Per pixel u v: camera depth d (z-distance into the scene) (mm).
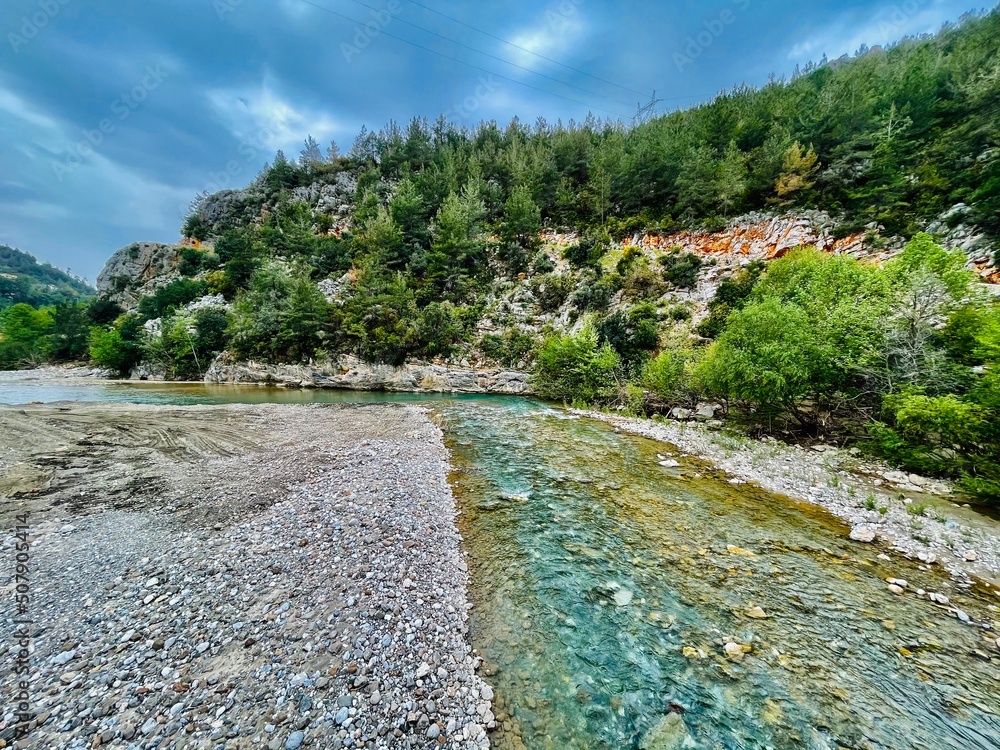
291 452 15297
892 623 6715
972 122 30766
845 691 5406
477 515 10711
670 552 8930
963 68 38312
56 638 5785
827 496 11867
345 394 37625
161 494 11180
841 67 56375
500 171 71188
